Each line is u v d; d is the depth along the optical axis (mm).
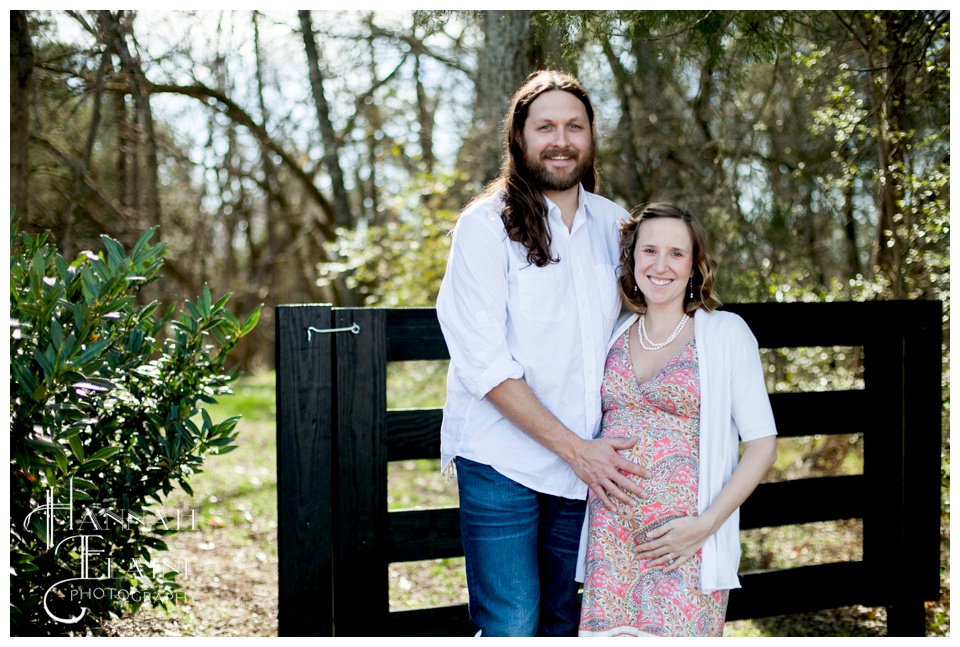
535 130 2250
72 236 4855
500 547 2266
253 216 14039
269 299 14195
